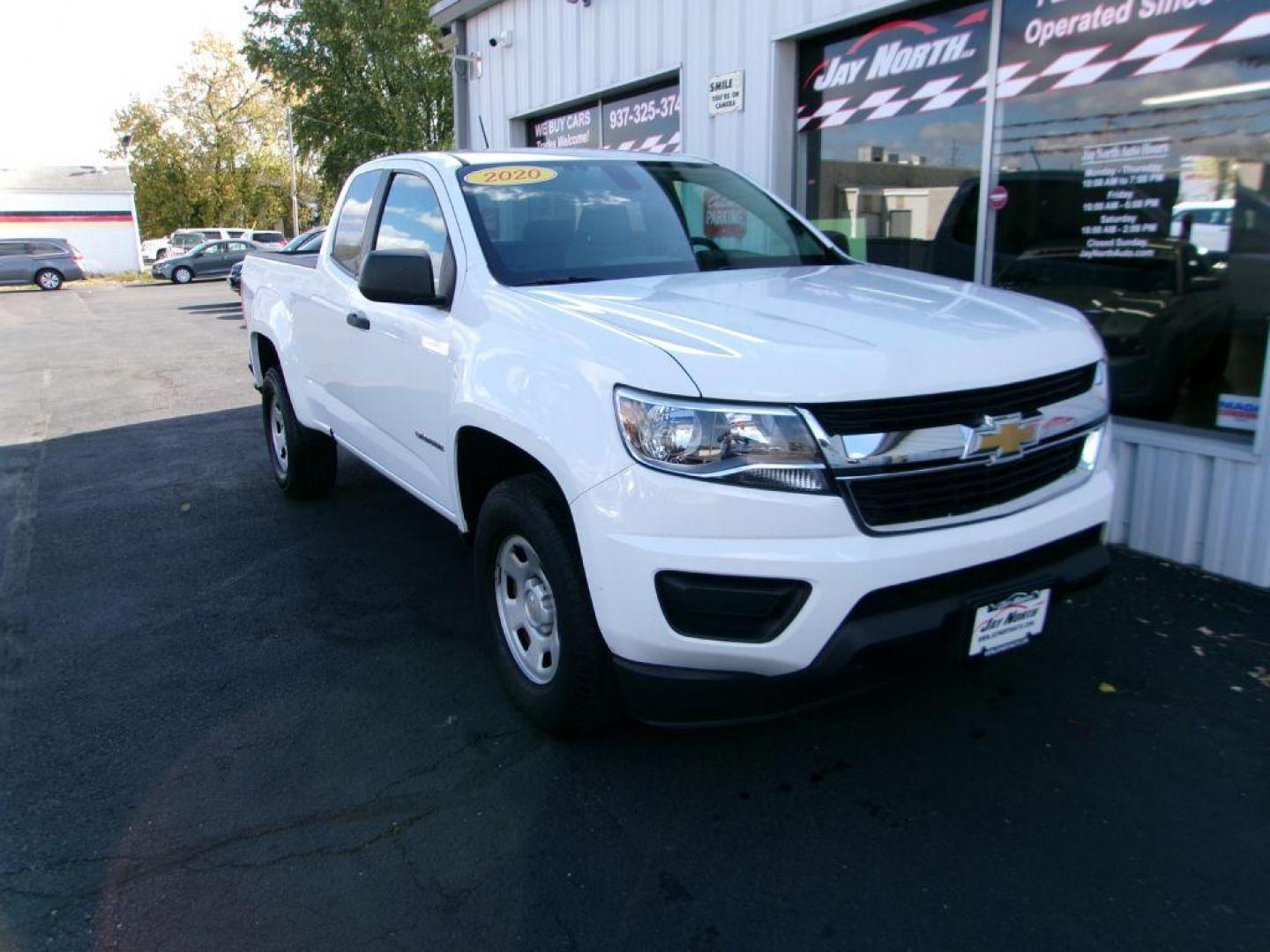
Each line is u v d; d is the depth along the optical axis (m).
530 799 2.77
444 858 2.52
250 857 2.54
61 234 47.56
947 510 2.47
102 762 3.00
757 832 2.60
